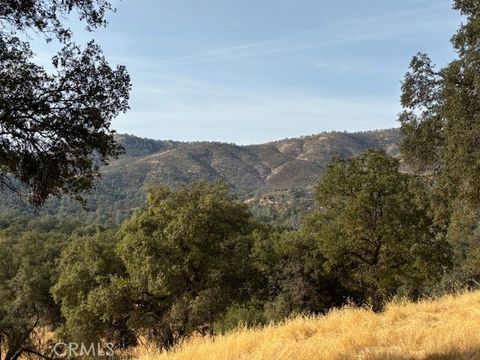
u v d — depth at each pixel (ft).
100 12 17.83
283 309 94.32
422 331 25.38
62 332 90.07
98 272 95.50
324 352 22.35
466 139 42.27
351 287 98.78
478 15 46.01
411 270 75.82
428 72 53.67
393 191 72.64
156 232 79.20
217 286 79.56
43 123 17.29
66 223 301.02
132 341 92.38
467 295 42.19
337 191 76.13
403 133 56.59
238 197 89.86
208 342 29.17
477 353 19.34
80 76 17.76
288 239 102.73
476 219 58.70
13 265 139.23
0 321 70.18
